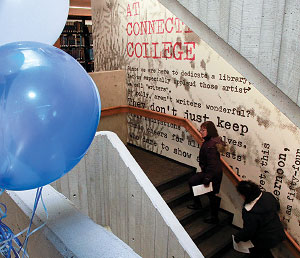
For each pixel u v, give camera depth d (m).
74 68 0.80
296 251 3.48
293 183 3.48
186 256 1.92
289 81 0.88
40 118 0.69
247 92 3.71
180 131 4.78
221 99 4.03
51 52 0.79
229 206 4.26
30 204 1.21
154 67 4.95
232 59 1.06
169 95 4.80
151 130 5.33
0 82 0.70
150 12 4.77
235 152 4.02
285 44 0.86
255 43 0.93
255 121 3.70
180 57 4.45
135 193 2.32
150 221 2.22
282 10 0.85
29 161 0.73
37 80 0.70
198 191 3.69
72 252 0.92
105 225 2.72
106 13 5.79
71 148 0.79
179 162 4.93
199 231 3.94
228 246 3.97
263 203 2.99
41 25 1.15
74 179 2.41
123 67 5.66
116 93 5.59
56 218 1.11
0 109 0.68
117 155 2.42
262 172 3.77
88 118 0.80
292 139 3.39
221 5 0.98
